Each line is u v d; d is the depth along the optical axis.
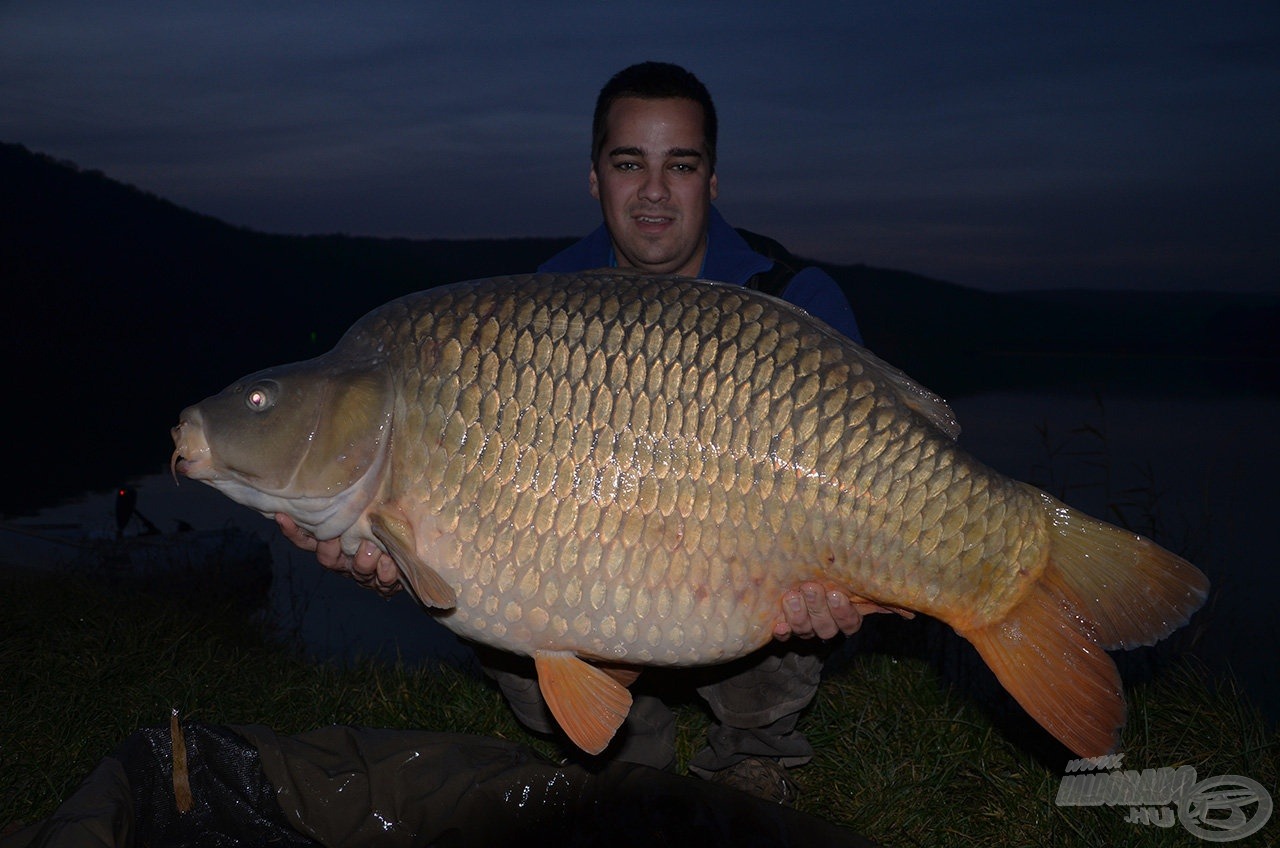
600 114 3.03
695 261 3.06
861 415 2.08
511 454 2.08
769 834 2.43
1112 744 2.14
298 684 3.58
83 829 2.09
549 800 2.59
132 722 3.16
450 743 2.69
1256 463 11.69
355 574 2.43
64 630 3.86
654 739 2.83
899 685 3.36
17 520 9.35
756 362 2.08
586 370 2.08
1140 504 5.02
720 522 2.08
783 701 2.71
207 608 5.68
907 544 2.10
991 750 3.01
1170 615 2.15
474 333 2.13
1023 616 2.17
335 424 2.16
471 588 2.12
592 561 2.08
